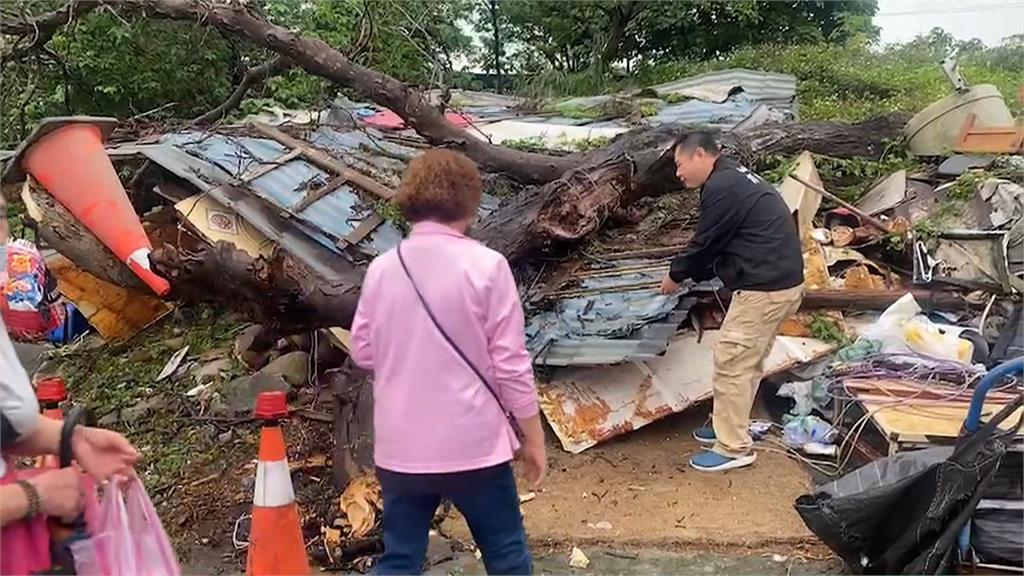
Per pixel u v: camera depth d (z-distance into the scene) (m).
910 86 13.51
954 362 5.06
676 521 4.23
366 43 7.67
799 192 6.61
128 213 4.63
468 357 2.62
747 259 4.49
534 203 5.54
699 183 4.68
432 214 2.69
